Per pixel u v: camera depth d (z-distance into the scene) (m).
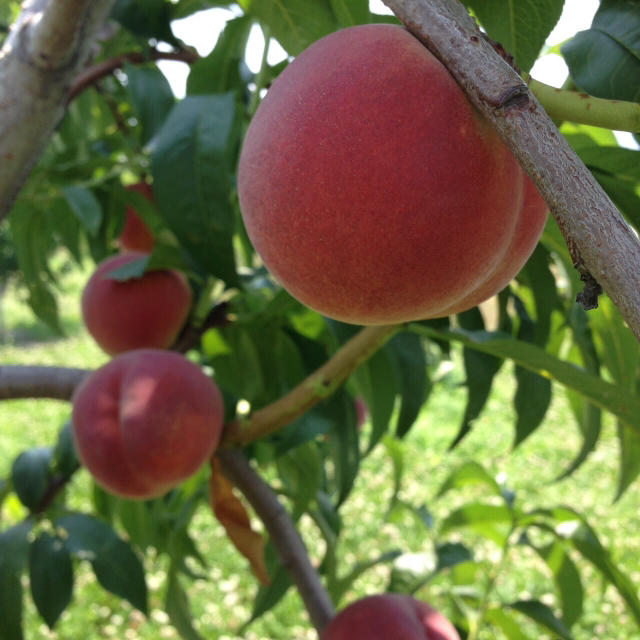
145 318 0.42
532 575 1.15
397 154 0.17
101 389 0.34
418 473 1.62
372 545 1.28
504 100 0.13
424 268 0.18
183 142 0.29
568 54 0.23
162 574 1.21
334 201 0.18
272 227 0.19
